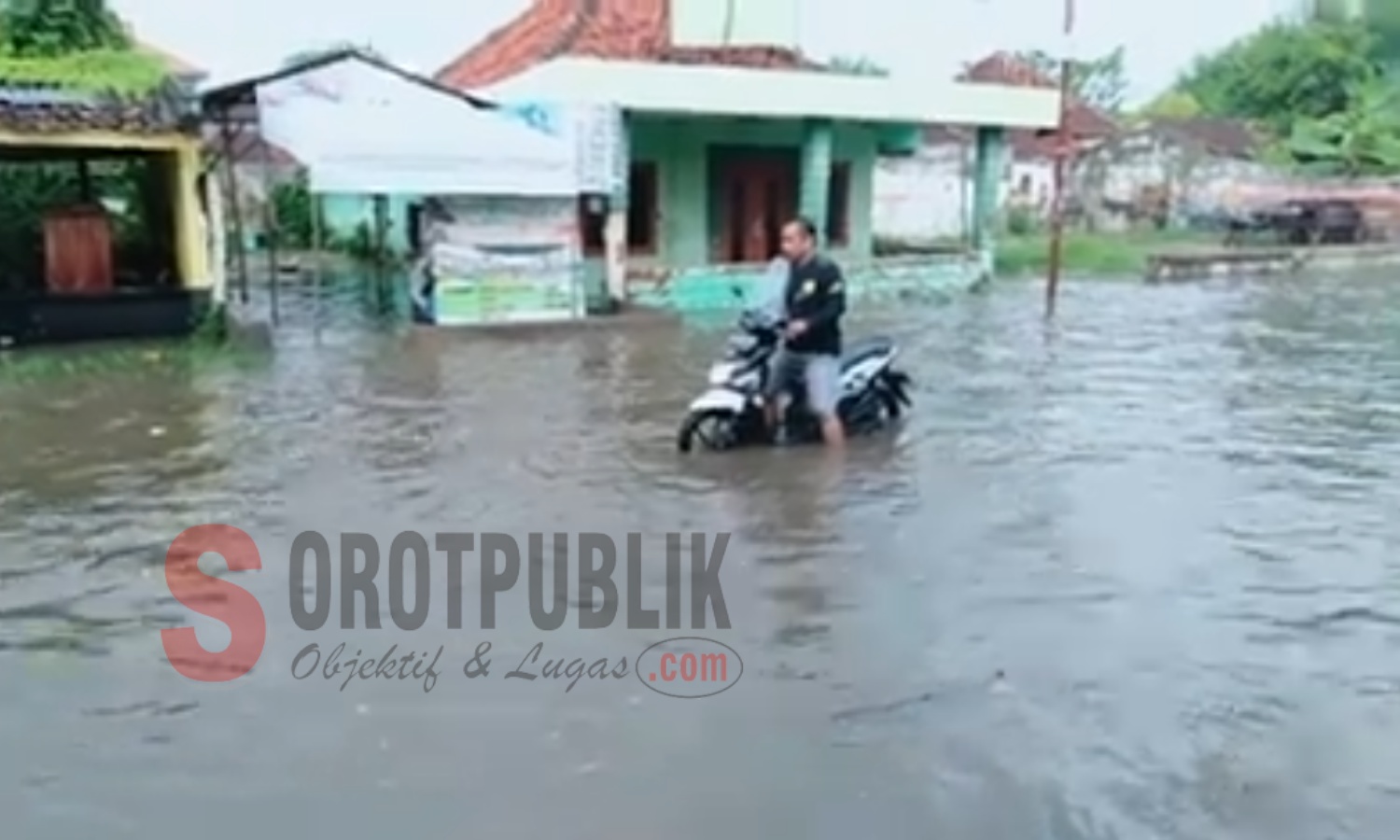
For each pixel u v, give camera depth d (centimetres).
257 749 479
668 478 895
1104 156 3909
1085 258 3030
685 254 2228
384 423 1100
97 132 1524
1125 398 1234
